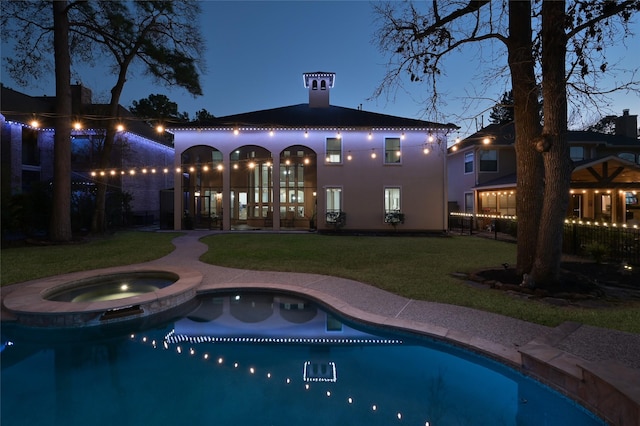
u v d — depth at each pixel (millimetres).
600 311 5047
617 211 16188
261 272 8055
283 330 5109
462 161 22875
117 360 4309
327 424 2961
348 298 5898
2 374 3961
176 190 18406
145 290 6875
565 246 10758
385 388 3629
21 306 5137
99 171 17234
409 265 8797
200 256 10211
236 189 22438
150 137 24375
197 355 4422
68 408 3287
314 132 18094
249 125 17047
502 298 5789
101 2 14391
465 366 3967
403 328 4520
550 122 6094
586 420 2855
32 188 14656
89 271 7715
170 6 15508
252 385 3670
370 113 19922
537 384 3312
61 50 13289
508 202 20188
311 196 21766
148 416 3170
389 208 18078
